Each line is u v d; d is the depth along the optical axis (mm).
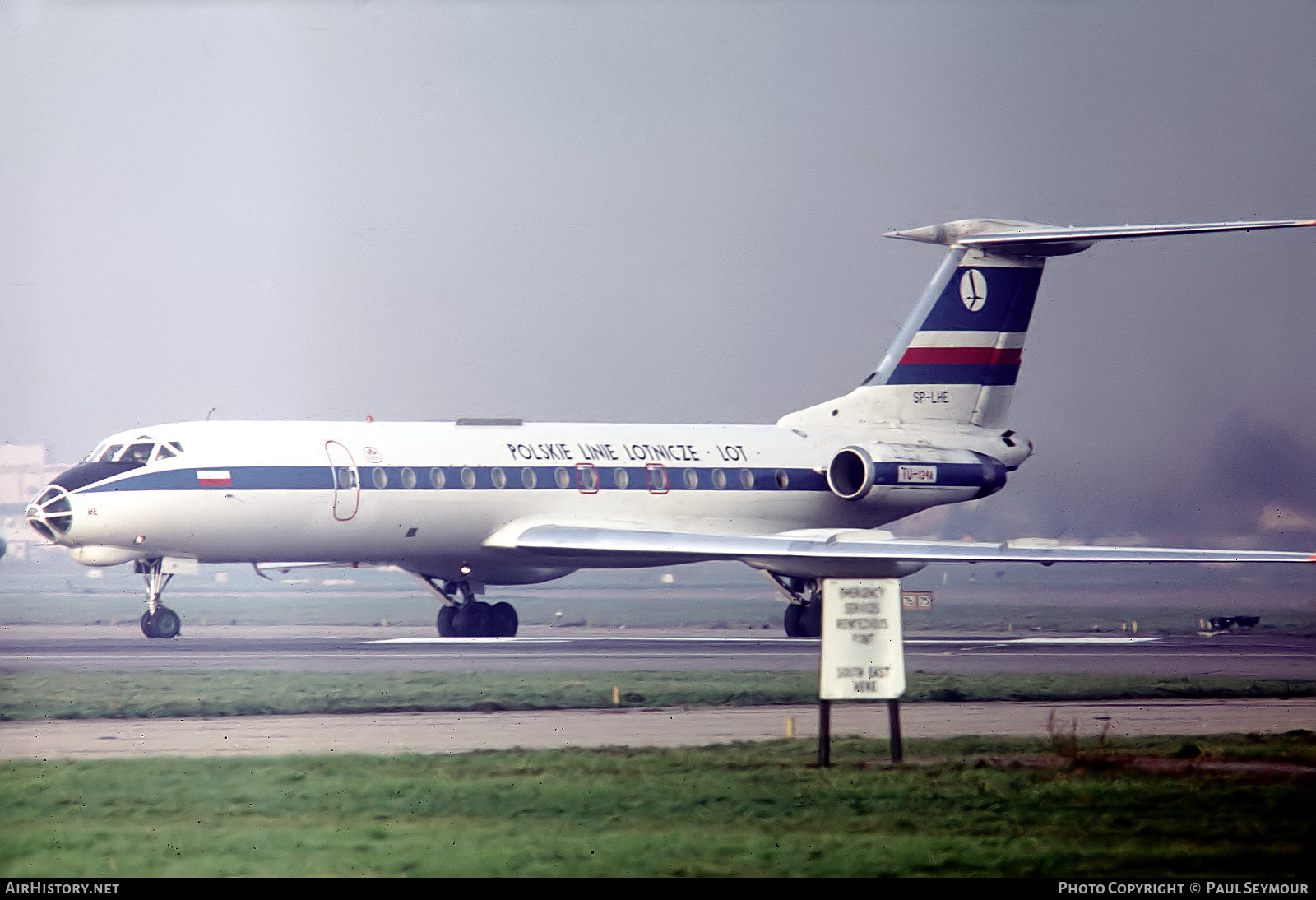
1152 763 54875
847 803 47500
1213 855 41750
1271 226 118938
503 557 127438
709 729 64438
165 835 43750
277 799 48281
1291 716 71188
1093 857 41438
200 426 116875
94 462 114750
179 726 65375
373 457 118625
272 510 114125
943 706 74125
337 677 82688
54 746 59219
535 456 126250
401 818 45781
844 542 120875
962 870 40156
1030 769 53125
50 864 40812
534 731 63469
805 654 105688
